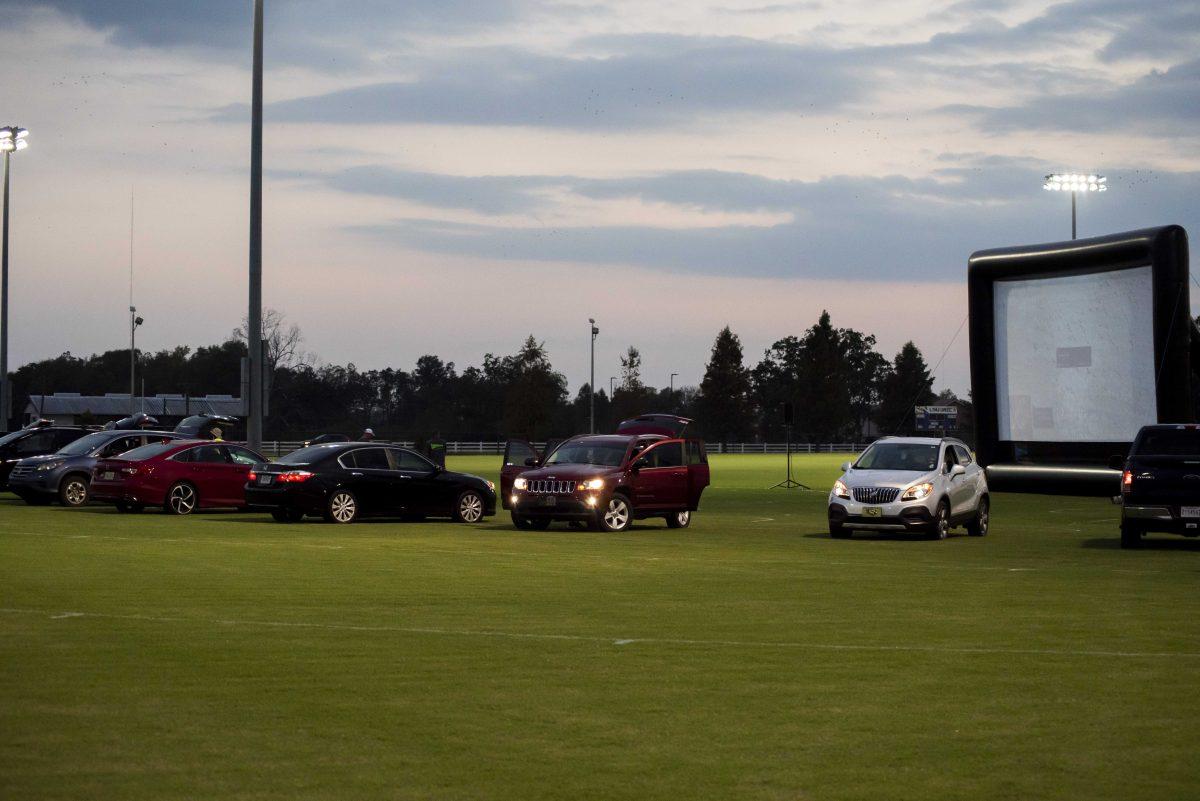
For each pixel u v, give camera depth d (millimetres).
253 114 38594
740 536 30172
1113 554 25953
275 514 33188
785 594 18375
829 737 9711
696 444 33438
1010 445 53219
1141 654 13352
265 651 13164
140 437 39875
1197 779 8586
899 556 25094
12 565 21031
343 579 19672
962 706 10805
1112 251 48750
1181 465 26406
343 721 10133
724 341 168750
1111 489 49375
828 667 12531
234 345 199375
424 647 13508
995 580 20531
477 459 96812
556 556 24047
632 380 172125
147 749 9203
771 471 81438
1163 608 17047
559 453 32594
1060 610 16812
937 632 14812
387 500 32875
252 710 10469
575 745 9430
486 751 9242
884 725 10102
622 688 11477
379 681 11695
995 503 48250
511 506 31172
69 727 9820
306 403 185875
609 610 16484
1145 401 48969
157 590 17953
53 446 43125
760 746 9430
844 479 30172
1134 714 10531
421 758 9039
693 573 21203
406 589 18484
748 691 11367
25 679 11586
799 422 178750
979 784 8445
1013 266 52094
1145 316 48750
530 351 148875
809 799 8102
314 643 13672
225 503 35562
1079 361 50875
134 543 25391
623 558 23828
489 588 18734
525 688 11438
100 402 166250
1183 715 10492
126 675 11820
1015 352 52906
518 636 14281
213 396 188500
